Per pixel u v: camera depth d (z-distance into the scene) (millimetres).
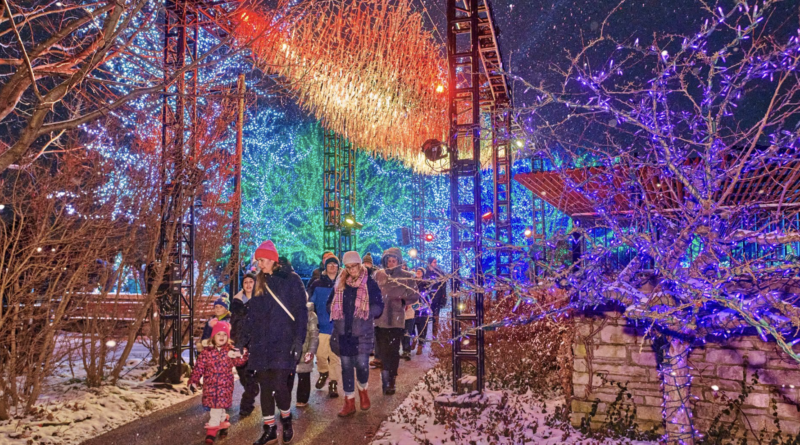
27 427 5809
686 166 3850
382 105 9281
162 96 8500
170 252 8664
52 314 7152
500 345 9539
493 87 12141
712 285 3680
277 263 5961
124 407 6949
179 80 8391
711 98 3346
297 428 6293
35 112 4559
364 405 7000
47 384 7621
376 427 6316
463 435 5906
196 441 5812
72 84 4727
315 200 37781
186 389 8133
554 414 6664
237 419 6695
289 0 6277
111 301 10609
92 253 7363
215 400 5703
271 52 6672
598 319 6238
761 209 4566
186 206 8938
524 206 22156
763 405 5516
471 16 7613
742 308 3486
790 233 3596
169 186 8719
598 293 4418
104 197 7652
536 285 4402
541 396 7547
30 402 6305
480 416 6621
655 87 3432
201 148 9148
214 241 11680
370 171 38656
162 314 8633
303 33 7090
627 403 6086
